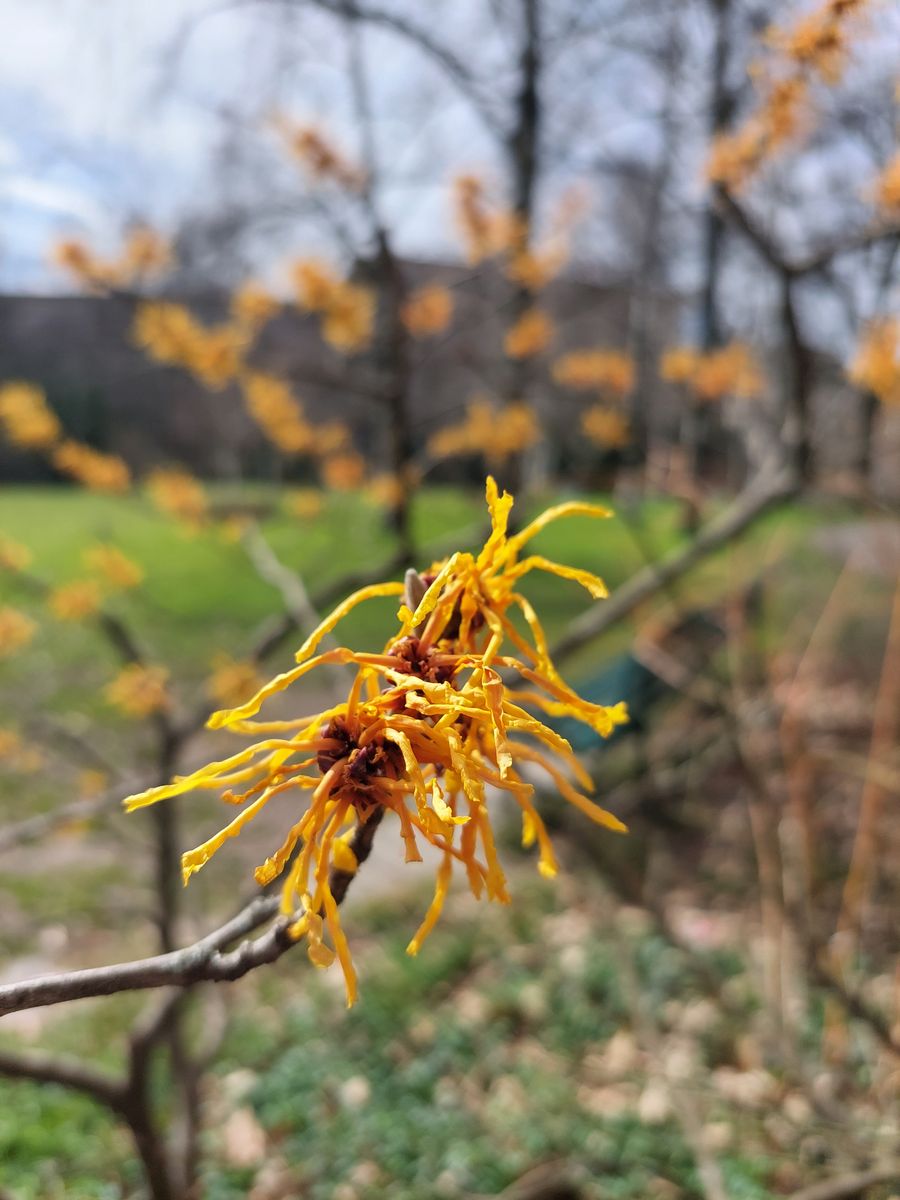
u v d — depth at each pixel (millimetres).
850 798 4051
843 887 3854
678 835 5336
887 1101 2752
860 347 2488
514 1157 3635
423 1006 4637
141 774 3582
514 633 708
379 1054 4312
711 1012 4109
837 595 4117
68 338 9250
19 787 5617
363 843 671
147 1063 2066
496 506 688
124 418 9789
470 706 618
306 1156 3729
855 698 4277
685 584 4270
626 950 3752
